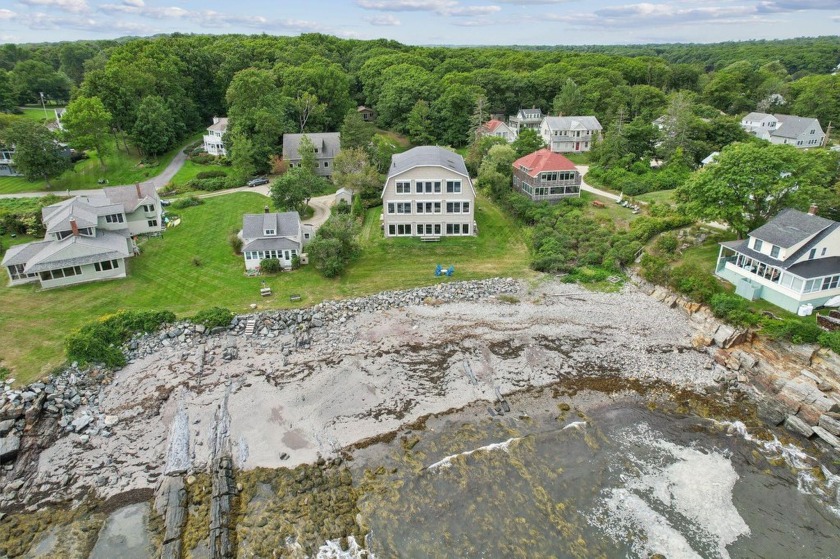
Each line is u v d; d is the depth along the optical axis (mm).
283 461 33094
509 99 128375
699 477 32125
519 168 76625
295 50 142125
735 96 128625
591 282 54281
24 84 132125
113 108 94688
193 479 31844
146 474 32312
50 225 54344
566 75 135250
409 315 48562
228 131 94125
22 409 35562
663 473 32406
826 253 43688
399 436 35125
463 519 29297
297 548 27641
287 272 56406
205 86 119938
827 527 29031
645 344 44188
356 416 36750
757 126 113062
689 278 48656
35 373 39000
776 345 40406
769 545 28000
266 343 44438
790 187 49938
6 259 51750
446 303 50719
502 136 100062
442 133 111500
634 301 50438
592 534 28469
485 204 75375
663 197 70312
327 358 42500
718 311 44406
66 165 84375
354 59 153125
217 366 41594
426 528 28781
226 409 37125
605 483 31625
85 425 35562
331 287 53500
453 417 36781
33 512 29969
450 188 62656
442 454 33656
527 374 40875
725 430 35938
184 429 35406
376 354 42938
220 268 57312
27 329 44469
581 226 62469
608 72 136000
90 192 80938
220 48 137250
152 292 51812
